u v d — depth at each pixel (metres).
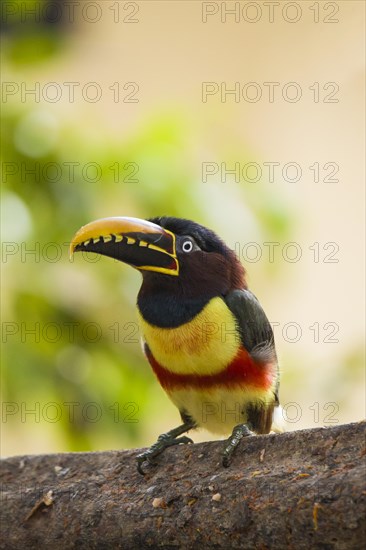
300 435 7.38
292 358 13.80
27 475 8.87
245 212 11.16
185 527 7.40
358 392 14.51
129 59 16.80
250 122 18.11
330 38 17.97
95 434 11.06
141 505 7.79
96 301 11.06
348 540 6.50
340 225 19.06
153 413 11.26
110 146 11.15
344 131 18.98
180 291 8.78
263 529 6.93
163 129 11.30
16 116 11.07
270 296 17.42
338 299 18.77
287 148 18.47
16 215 10.64
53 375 10.84
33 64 12.20
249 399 8.85
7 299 10.85
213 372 8.72
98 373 10.95
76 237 8.72
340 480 6.67
